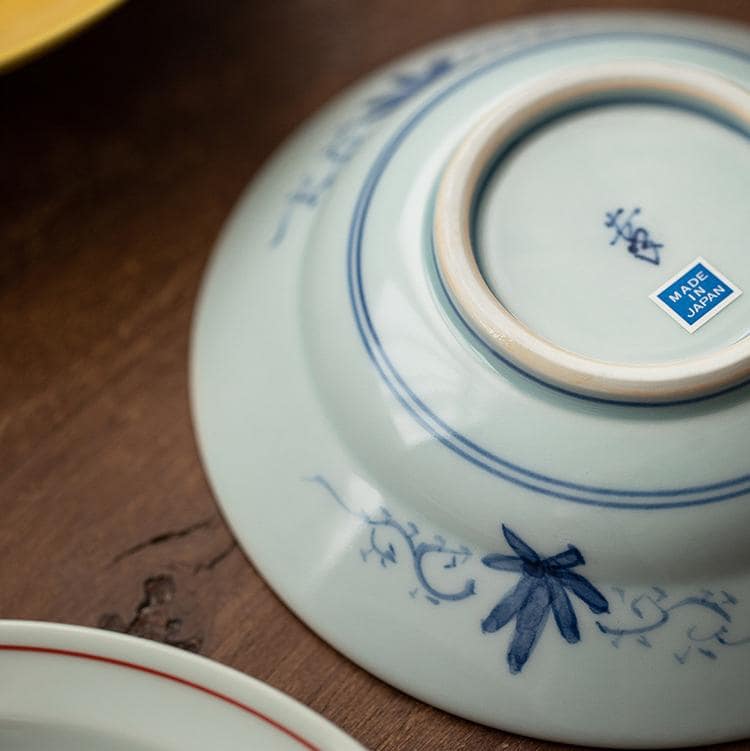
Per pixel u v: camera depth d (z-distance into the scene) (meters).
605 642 0.42
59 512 0.47
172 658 0.41
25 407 0.48
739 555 0.42
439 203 0.43
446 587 0.43
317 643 0.45
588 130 0.44
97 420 0.48
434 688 0.43
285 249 0.47
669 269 0.43
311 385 0.44
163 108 0.52
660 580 0.42
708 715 0.42
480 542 0.42
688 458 0.41
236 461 0.46
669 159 0.44
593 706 0.42
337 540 0.44
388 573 0.43
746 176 0.44
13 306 0.49
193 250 0.50
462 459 0.42
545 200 0.43
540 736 0.43
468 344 0.42
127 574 0.46
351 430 0.43
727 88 0.44
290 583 0.44
